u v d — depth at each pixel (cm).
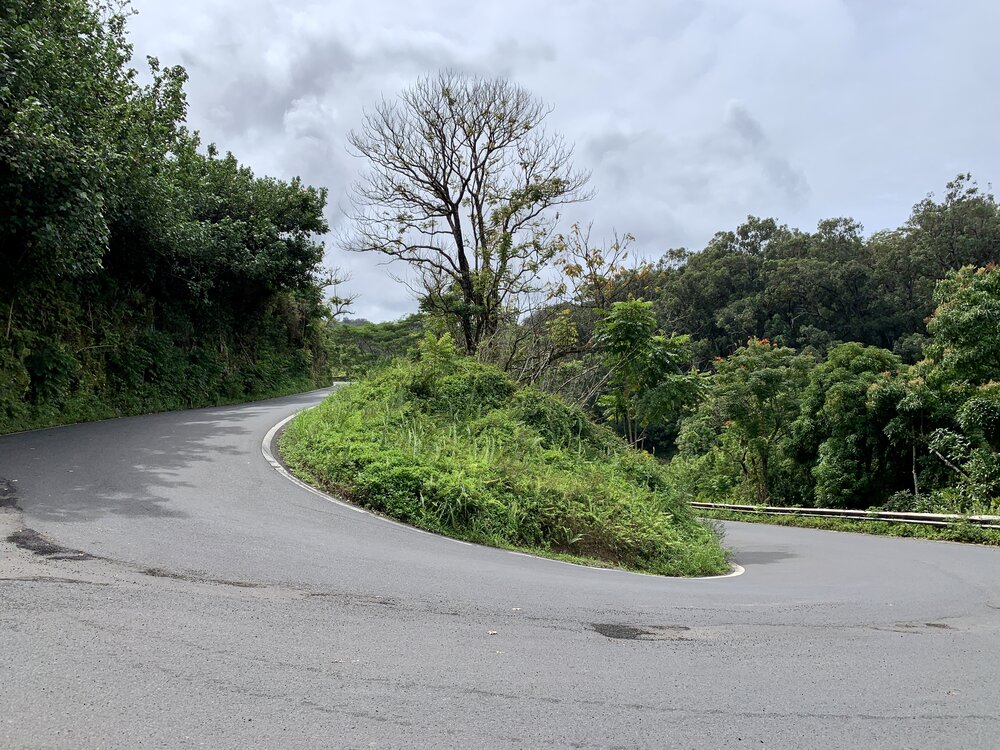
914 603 749
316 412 1557
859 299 5484
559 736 343
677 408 1731
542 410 1628
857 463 2412
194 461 1163
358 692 380
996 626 639
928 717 395
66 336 1786
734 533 2006
